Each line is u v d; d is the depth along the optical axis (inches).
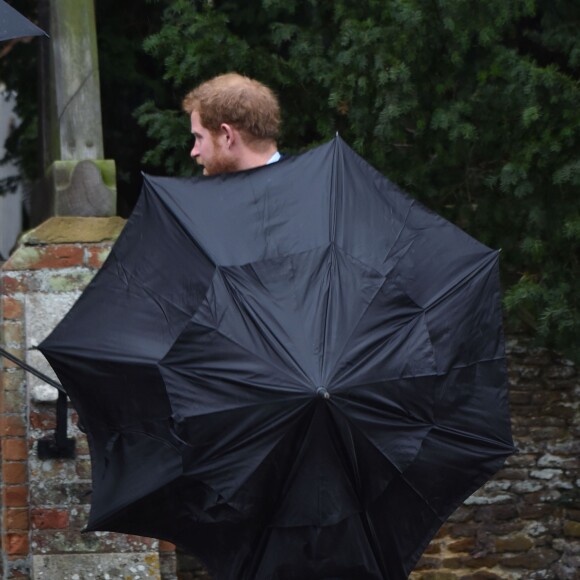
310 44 766.5
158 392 387.2
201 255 394.9
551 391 941.8
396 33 720.3
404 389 386.9
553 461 938.7
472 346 411.2
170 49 773.9
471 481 413.1
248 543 401.7
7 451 707.4
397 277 401.7
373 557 409.4
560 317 750.5
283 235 398.6
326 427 374.6
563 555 935.7
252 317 380.5
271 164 418.6
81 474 700.0
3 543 712.4
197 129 455.2
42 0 822.5
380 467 386.9
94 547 699.4
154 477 397.1
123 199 972.6
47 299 707.4
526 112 694.5
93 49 764.0
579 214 748.0
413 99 725.9
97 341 398.0
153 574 701.3
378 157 762.8
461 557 927.0
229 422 373.4
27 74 947.3
